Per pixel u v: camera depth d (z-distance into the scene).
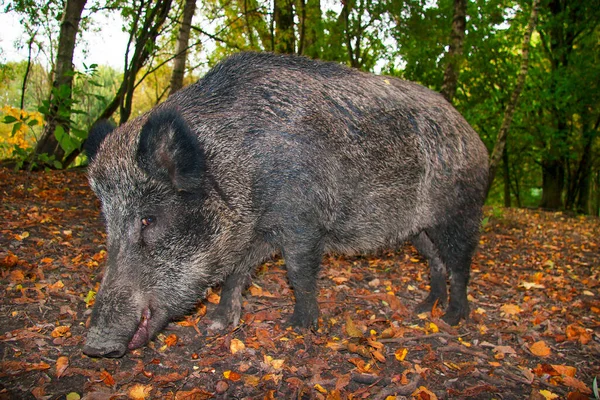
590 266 2.76
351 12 4.17
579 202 8.21
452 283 1.66
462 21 3.67
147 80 6.90
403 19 3.68
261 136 1.24
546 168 7.55
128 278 1.06
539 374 1.31
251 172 1.22
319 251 1.35
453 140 1.57
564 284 2.28
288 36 5.63
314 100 1.33
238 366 1.20
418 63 4.70
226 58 1.38
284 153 1.25
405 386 1.16
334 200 1.34
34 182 3.06
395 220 1.49
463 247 1.62
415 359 1.33
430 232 1.63
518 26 6.57
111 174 1.05
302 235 1.29
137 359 1.19
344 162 1.35
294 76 1.36
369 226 1.45
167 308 1.13
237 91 1.28
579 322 1.73
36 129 6.11
